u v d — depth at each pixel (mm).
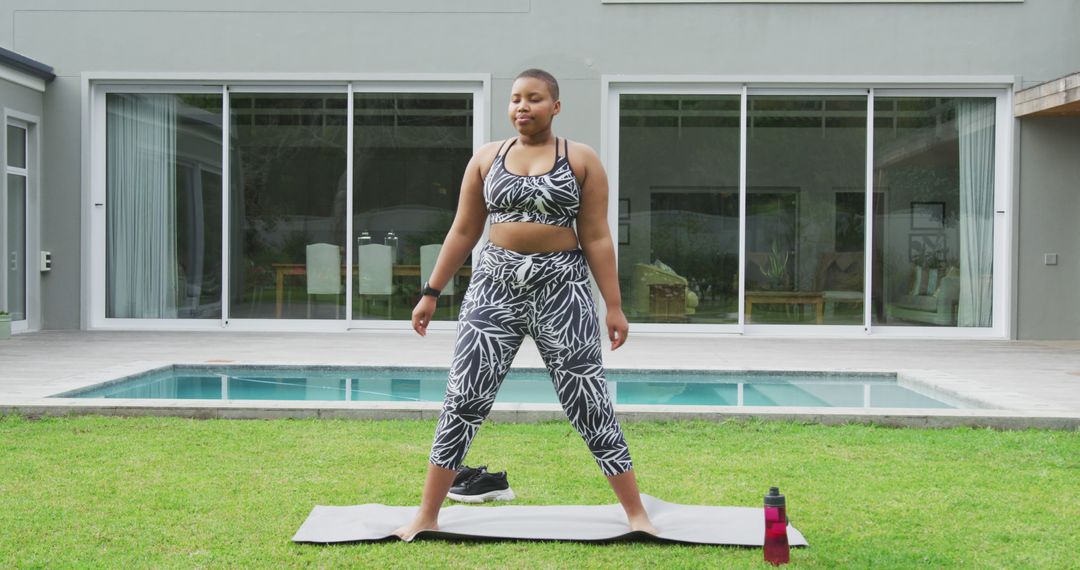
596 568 2748
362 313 10117
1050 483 3719
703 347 8844
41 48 10031
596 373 3047
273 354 7926
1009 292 9867
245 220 10164
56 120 10047
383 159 10062
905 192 9961
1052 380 6492
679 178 9969
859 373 7020
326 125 10078
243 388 6551
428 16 9953
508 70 9945
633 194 9984
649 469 3930
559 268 3012
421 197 10047
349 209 10055
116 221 10266
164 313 10258
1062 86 8797
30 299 9977
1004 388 6055
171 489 3496
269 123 10117
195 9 10008
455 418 3018
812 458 4137
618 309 3080
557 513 3246
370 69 9969
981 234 9984
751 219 9977
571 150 3043
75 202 10086
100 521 3098
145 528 3035
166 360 7359
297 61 9984
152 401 5012
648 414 4871
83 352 7922
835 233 9961
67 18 10016
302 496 3445
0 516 3135
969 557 2834
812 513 3299
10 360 7293
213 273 10211
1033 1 9789
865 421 4863
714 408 4953
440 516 3205
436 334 9875
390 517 3174
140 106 10211
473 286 3096
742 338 9688
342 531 3014
